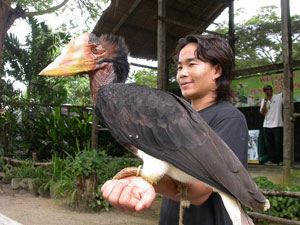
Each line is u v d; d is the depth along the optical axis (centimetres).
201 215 180
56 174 845
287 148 593
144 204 136
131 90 188
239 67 1324
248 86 839
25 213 657
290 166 609
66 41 1389
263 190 502
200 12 993
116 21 1023
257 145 835
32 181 843
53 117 1295
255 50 1331
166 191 171
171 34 1078
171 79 1134
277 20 1300
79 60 221
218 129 174
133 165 877
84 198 681
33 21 1338
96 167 681
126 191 138
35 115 1362
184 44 201
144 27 1059
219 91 190
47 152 1308
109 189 140
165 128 166
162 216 204
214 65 190
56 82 1420
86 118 1330
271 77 802
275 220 487
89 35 230
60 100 1393
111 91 191
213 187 148
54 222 596
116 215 655
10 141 1261
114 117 182
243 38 1338
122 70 225
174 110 171
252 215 516
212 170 148
